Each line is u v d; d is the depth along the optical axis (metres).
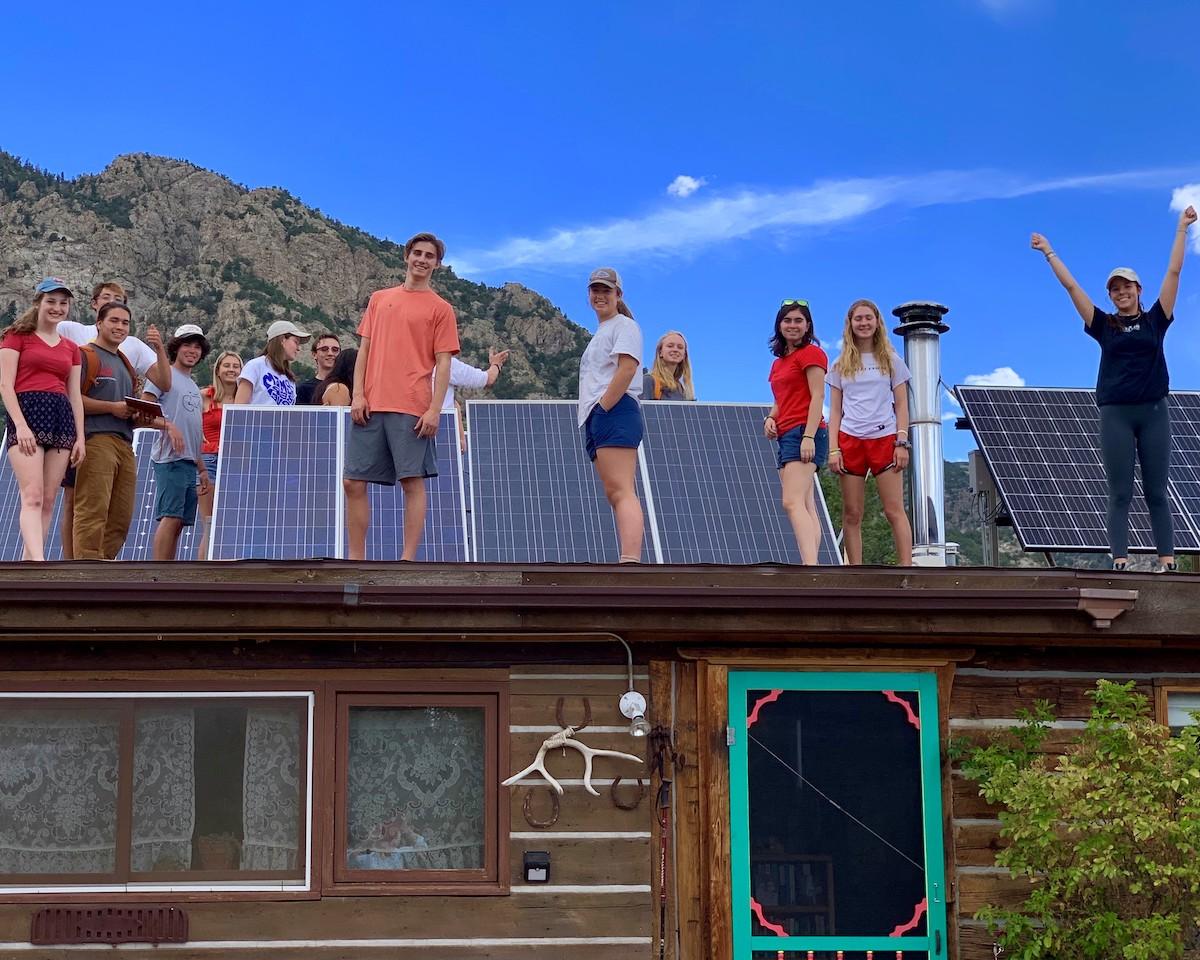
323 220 126.00
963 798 7.59
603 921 7.24
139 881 7.12
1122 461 8.76
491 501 10.27
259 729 7.31
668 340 11.58
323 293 116.94
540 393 89.69
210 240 118.94
